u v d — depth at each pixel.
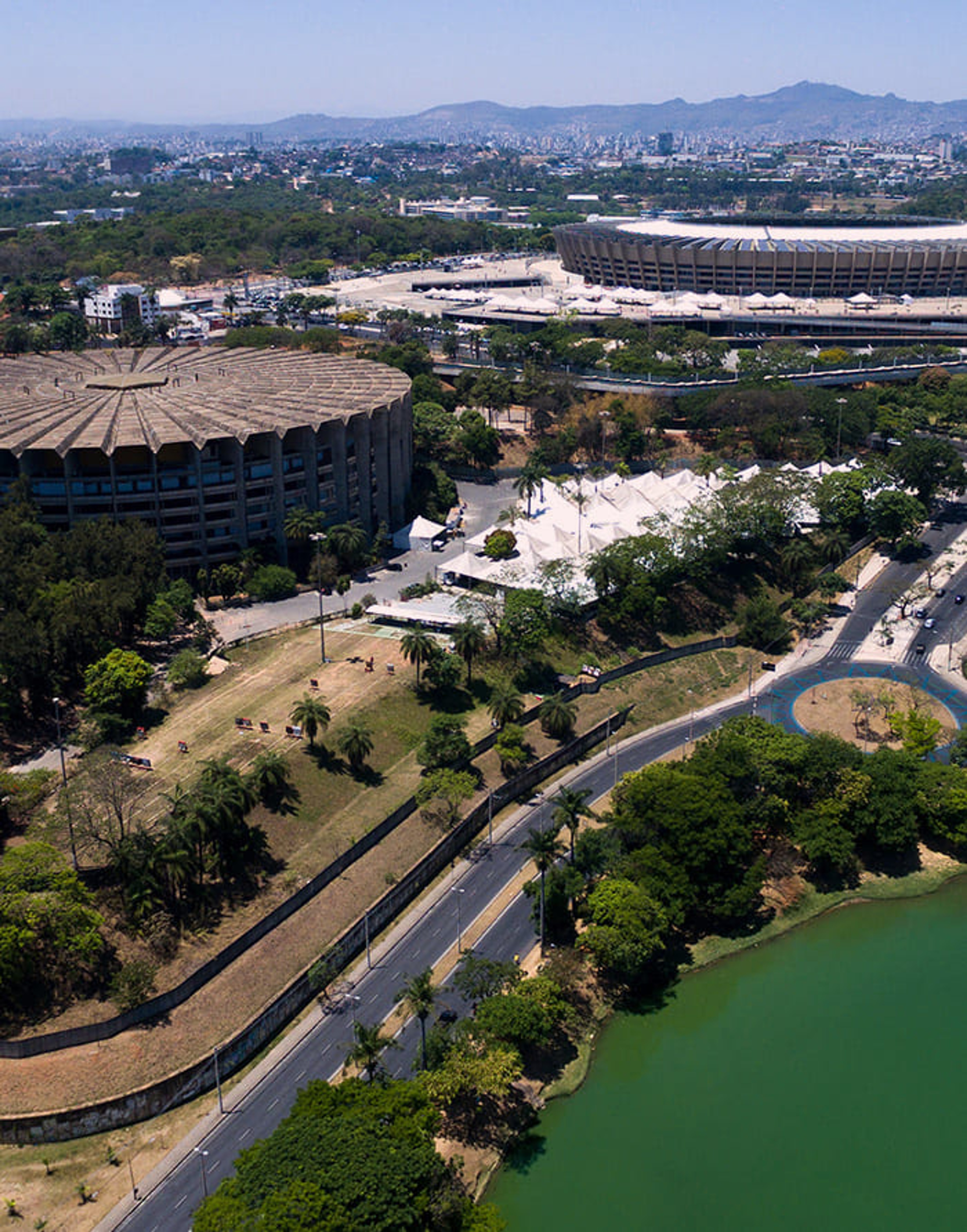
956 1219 153.25
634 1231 150.00
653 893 197.25
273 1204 127.31
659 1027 185.38
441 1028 169.62
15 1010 168.38
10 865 175.38
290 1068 171.25
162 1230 145.25
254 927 188.00
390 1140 141.62
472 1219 139.75
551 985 176.12
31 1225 145.88
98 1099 159.50
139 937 181.00
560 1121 167.25
